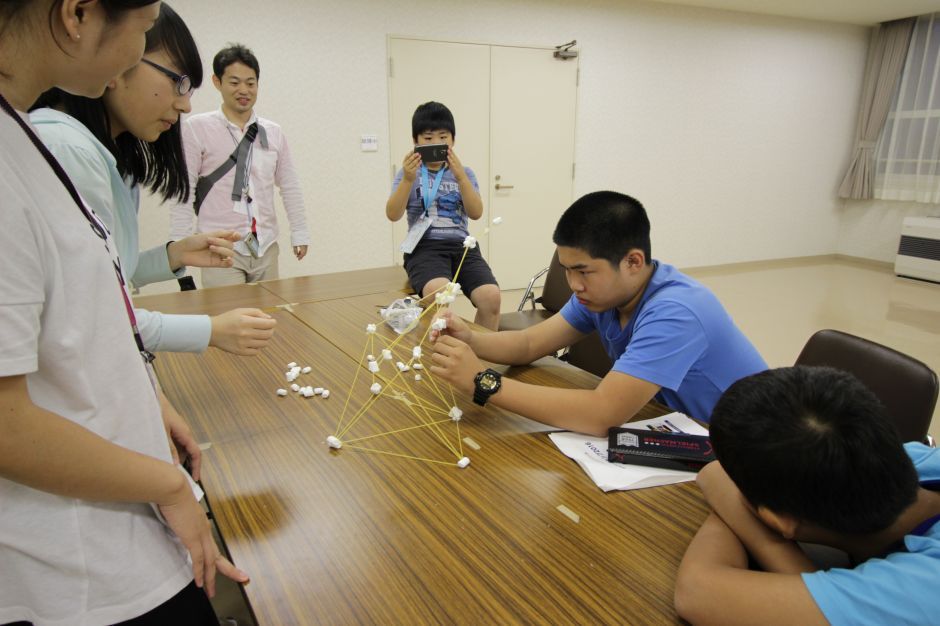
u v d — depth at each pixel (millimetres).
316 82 4098
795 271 6160
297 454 1054
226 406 1245
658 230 5797
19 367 486
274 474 988
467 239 1278
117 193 1126
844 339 1354
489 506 900
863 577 612
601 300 1235
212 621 822
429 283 2207
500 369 1479
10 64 514
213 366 1459
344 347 1609
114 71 574
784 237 6562
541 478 983
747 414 658
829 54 6113
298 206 2992
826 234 6820
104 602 656
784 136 6168
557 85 4914
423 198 2514
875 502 597
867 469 590
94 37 523
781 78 5938
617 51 5070
